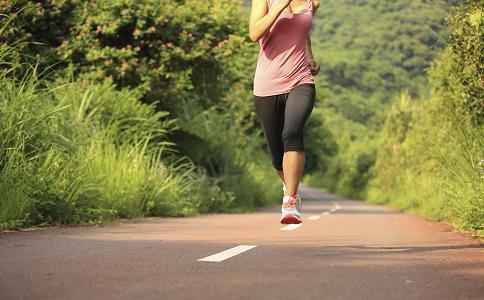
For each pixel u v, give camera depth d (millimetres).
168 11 22500
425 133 25188
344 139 124062
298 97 8078
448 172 16844
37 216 12258
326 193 105375
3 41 19953
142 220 15664
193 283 5641
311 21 8258
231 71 25734
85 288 5359
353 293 5348
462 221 13141
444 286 5684
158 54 22750
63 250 7770
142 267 6488
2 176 11562
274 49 8195
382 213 27109
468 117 15094
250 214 23594
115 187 16078
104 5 22141
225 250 8023
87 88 19719
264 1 8219
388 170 52375
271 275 6121
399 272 6418
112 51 21766
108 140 17641
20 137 12594
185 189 21750
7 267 6309
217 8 23312
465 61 12258
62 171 13320
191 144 23578
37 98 13547
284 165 8055
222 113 33562
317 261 7113
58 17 21859
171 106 24156
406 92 50656
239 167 31000
